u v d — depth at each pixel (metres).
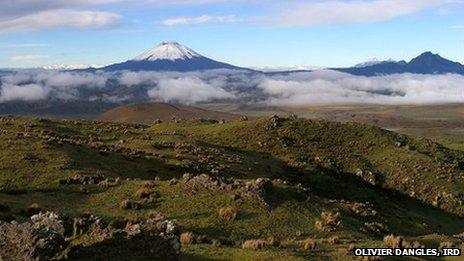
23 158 60.78
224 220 41.28
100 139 99.31
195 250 31.06
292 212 45.75
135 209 43.50
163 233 26.55
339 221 45.19
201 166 78.75
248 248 32.97
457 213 104.31
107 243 24.31
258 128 131.75
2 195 46.03
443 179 115.06
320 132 134.62
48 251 22.58
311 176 104.38
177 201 45.50
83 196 48.47
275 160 111.69
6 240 22.86
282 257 30.28
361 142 133.12
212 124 146.25
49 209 41.56
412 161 122.31
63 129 106.19
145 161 74.44
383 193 110.56
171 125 147.12
